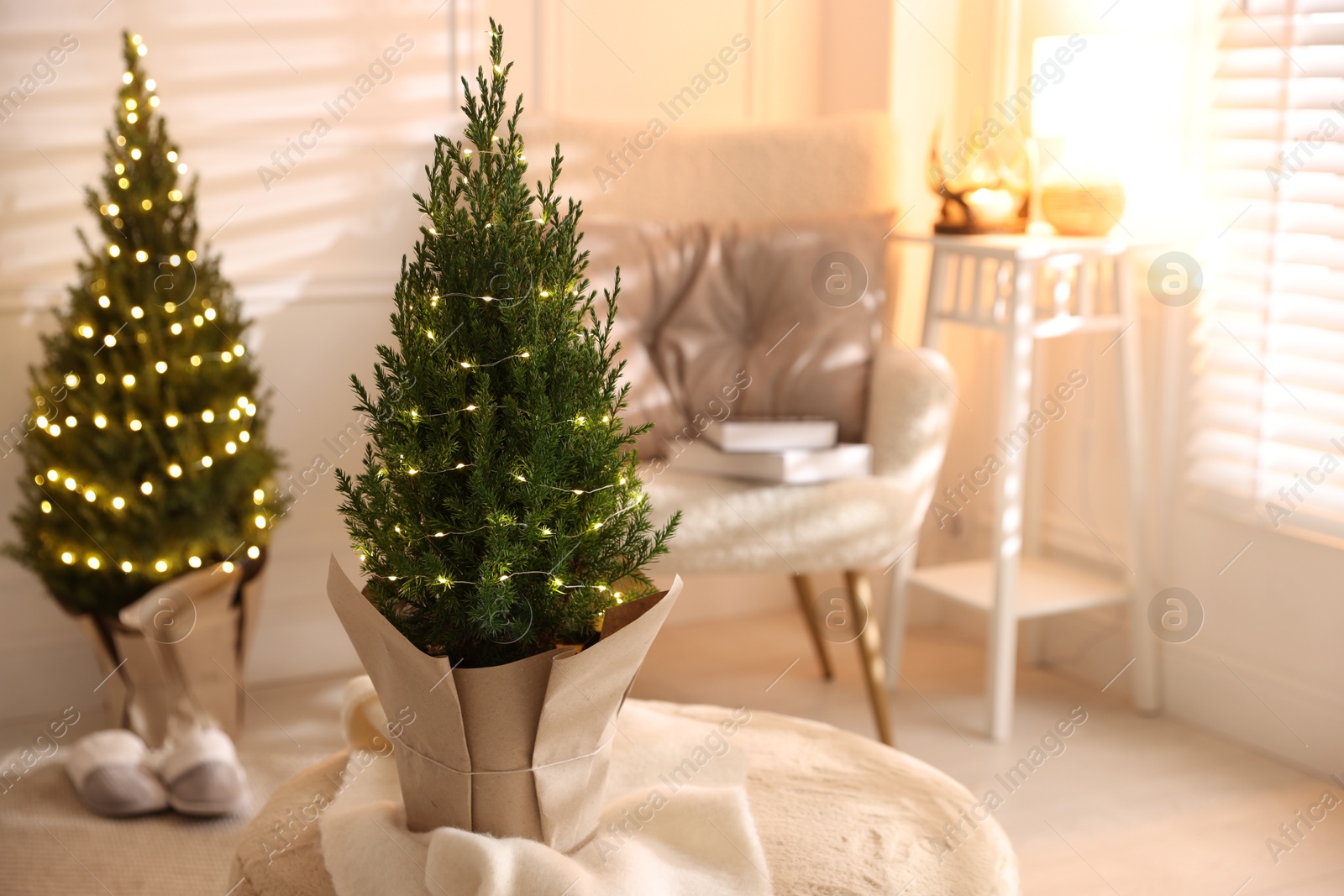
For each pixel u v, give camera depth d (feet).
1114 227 7.58
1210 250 7.28
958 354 9.21
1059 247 7.23
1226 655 7.48
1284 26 6.68
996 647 7.41
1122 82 7.22
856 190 8.38
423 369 2.80
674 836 3.02
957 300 7.86
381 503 2.81
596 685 2.76
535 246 2.85
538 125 7.81
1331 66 6.44
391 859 2.84
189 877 5.57
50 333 7.25
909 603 9.59
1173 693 7.86
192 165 7.50
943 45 8.84
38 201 7.14
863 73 9.00
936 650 9.08
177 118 7.43
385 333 8.16
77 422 6.30
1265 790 6.82
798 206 8.40
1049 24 8.20
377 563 2.86
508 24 8.32
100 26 7.15
